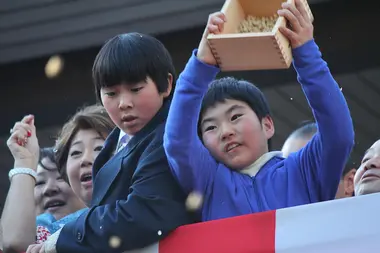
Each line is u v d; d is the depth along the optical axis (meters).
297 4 7.70
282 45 7.52
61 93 21.64
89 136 10.08
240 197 8.11
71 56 21.52
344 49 19.73
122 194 8.27
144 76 8.40
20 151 9.59
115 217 7.93
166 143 7.93
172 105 7.90
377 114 21.56
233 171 8.34
